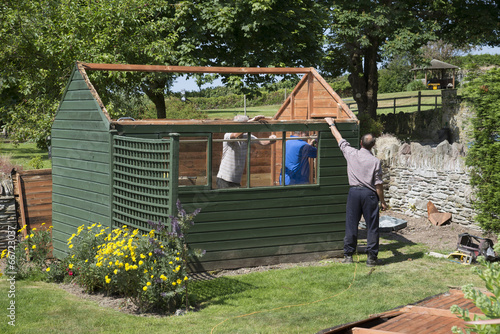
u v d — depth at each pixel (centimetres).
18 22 1706
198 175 822
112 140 820
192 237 817
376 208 860
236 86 1894
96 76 1538
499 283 237
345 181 936
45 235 902
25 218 1042
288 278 798
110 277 709
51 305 670
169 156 714
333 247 934
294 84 1983
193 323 594
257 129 854
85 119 884
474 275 789
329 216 926
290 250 897
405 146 1323
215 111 5516
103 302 700
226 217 841
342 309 633
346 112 970
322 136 912
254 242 866
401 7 2489
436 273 807
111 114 1576
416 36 2450
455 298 482
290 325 574
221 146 836
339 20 2517
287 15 1927
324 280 781
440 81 4444
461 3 2631
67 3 1648
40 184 1073
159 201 737
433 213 1182
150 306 666
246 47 1983
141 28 1702
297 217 898
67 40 1583
